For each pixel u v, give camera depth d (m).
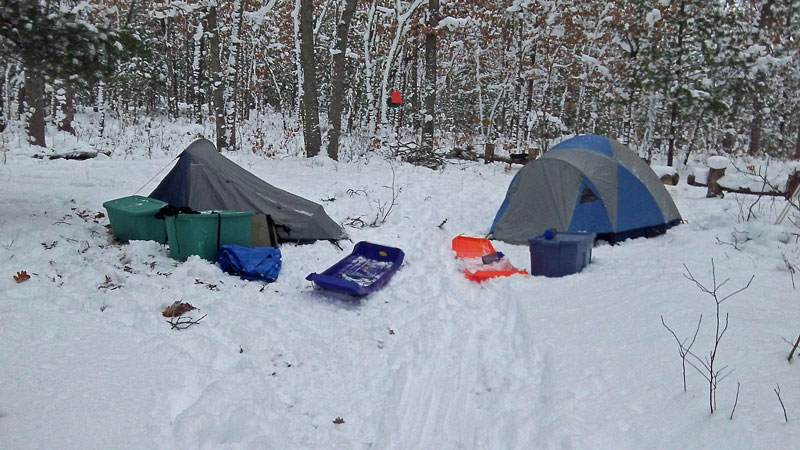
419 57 25.23
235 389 3.44
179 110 33.22
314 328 4.69
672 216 8.16
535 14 19.44
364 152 16.73
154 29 28.23
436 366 4.06
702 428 2.71
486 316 5.07
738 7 16.89
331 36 25.03
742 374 3.17
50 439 2.62
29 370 3.23
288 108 36.72
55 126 20.14
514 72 22.41
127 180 10.50
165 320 4.35
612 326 4.21
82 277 4.95
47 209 7.38
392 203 9.62
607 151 7.95
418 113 21.84
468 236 8.20
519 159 17.27
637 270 5.69
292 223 7.22
